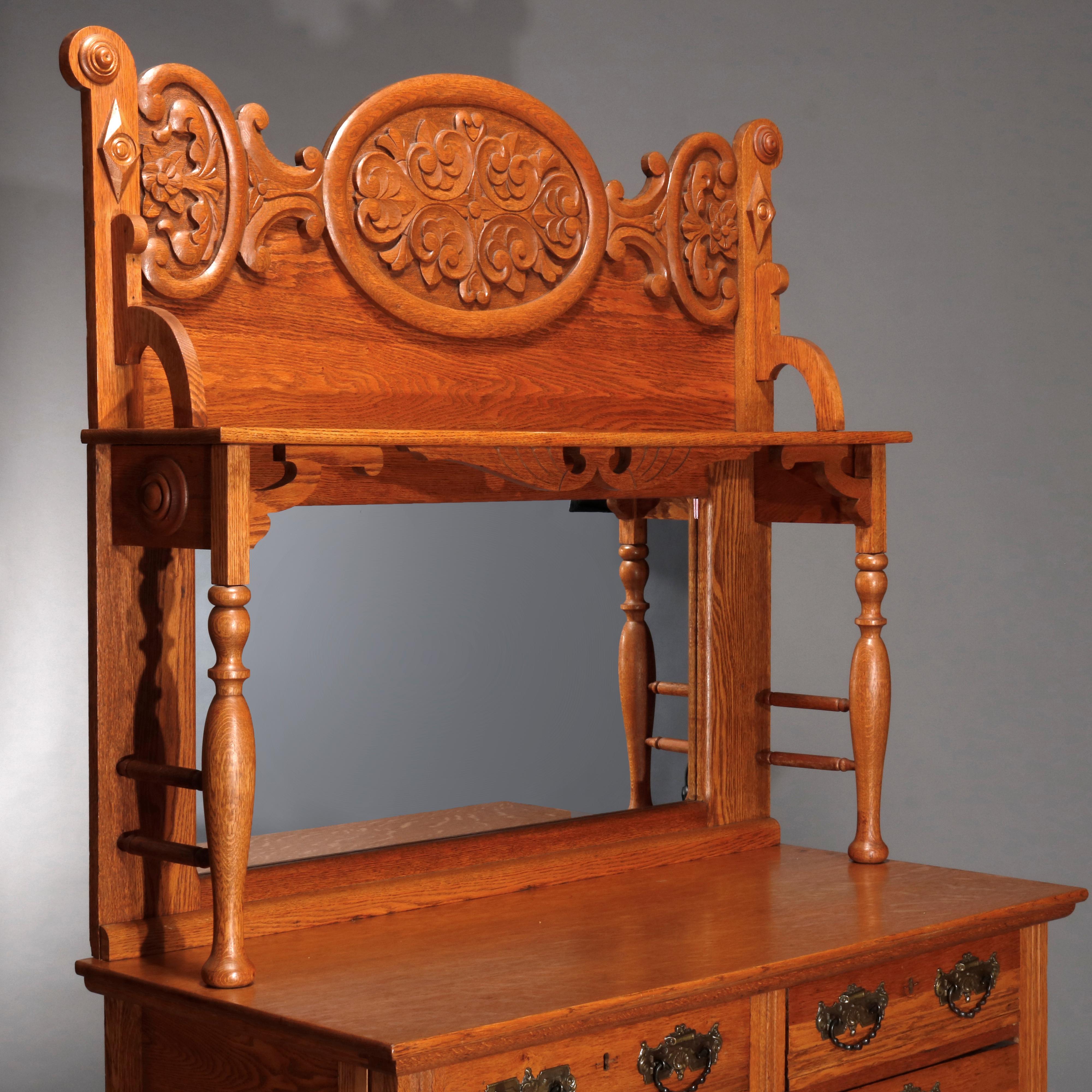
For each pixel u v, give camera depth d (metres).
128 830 1.81
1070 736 3.14
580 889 2.18
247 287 1.88
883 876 2.27
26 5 2.73
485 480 2.12
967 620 3.22
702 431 2.40
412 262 2.04
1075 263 3.14
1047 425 3.16
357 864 2.01
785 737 3.24
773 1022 1.84
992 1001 2.14
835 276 3.25
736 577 2.46
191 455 1.67
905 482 3.26
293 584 2.02
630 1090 1.69
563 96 3.09
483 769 2.21
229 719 1.63
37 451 2.76
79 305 2.81
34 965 2.71
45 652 2.76
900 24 3.23
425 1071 1.49
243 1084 1.68
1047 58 3.15
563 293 2.19
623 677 2.37
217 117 1.85
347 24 2.91
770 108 3.25
